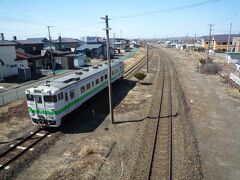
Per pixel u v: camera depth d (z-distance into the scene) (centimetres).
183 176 1145
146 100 2519
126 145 1497
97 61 6369
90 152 1402
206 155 1377
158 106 2262
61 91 1736
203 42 10419
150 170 1207
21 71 3778
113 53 8400
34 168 1273
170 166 1228
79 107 2158
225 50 8631
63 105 1780
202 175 1175
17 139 1619
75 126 1834
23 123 1919
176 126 1773
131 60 6612
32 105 1733
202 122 1875
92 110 2216
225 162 1299
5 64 3888
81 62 5503
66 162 1320
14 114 2141
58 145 1526
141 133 1650
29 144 1538
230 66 4931
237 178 1154
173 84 3316
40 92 1669
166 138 1578
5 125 1883
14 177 1198
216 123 1856
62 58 4978
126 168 1238
